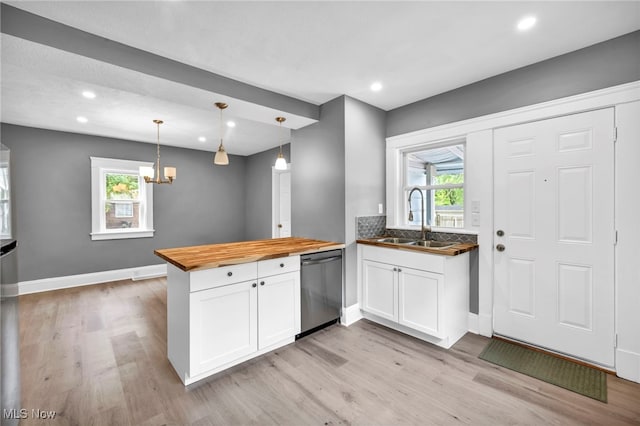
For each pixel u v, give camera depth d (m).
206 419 1.63
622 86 1.92
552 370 2.06
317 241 3.07
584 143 2.09
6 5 1.57
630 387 1.86
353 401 1.78
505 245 2.50
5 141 3.71
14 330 1.51
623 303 1.96
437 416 1.65
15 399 1.46
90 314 3.17
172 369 2.12
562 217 2.20
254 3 1.59
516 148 2.41
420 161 3.26
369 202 3.16
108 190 4.55
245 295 2.15
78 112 3.28
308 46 2.04
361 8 1.65
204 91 2.36
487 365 2.15
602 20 1.77
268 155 5.44
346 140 2.90
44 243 3.99
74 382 1.96
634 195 1.90
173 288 2.13
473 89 2.64
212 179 5.59
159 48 2.03
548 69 2.23
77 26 1.76
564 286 2.21
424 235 2.96
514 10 1.68
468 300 2.70
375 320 3.01
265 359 2.26
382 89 2.77
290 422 1.61
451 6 1.65
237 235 5.96
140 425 1.58
